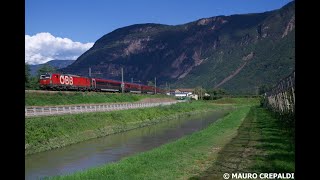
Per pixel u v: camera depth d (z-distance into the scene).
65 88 62.09
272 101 60.84
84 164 22.64
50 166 22.02
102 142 34.06
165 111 71.69
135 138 37.38
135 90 100.38
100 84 77.50
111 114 47.91
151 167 17.16
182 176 14.79
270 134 27.86
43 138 29.48
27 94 47.19
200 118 68.62
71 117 37.84
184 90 179.88
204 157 19.39
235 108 105.69
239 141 25.45
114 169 16.84
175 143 26.70
